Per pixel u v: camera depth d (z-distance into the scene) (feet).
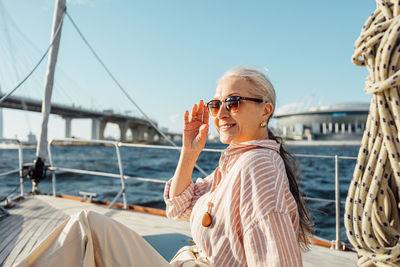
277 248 2.05
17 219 9.53
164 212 10.38
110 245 2.87
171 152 192.54
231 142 2.93
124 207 11.14
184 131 3.57
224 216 2.64
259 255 2.14
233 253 2.51
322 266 6.28
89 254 2.68
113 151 200.03
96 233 2.85
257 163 2.46
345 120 376.07
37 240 7.76
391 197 3.90
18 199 11.99
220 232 2.65
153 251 3.07
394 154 3.70
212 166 84.38
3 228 8.68
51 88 13.03
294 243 2.15
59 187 43.65
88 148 228.02
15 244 7.49
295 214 2.56
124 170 78.59
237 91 2.81
